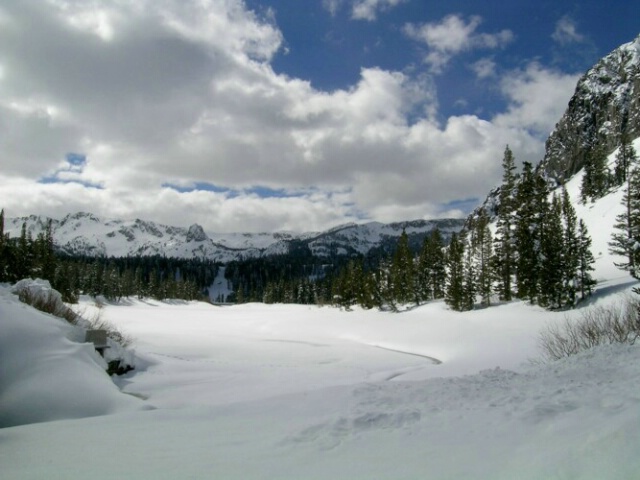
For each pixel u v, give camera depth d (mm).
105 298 109000
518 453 5082
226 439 7152
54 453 6660
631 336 15117
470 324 38531
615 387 7777
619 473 3686
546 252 39281
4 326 13297
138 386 16016
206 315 76125
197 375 18922
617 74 121938
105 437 7633
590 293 36625
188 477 5301
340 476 5074
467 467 4918
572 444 4746
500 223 50031
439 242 67250
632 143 87750
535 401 7410
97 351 16547
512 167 49906
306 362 27344
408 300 64875
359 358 29906
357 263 77875
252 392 15703
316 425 7312
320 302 104625
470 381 10695
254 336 45656
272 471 5414
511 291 48844
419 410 7824
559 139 133125
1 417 10656
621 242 40969
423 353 33406
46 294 20922
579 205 84688
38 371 12297
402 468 5152
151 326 50469
